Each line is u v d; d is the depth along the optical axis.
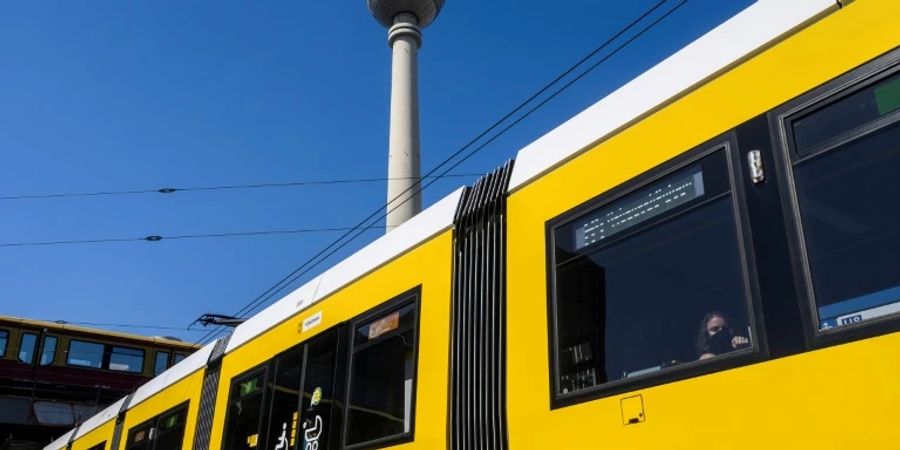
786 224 4.20
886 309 3.66
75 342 35.66
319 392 7.94
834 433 3.69
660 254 4.85
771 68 4.58
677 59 5.28
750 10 4.90
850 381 3.69
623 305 4.99
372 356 7.32
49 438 34.44
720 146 4.70
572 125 6.02
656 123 5.21
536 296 5.70
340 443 7.30
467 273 6.45
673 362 4.57
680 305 4.64
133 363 36.97
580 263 5.43
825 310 3.90
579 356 5.18
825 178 4.10
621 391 4.79
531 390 5.46
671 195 4.91
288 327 9.05
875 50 4.07
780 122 4.41
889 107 3.91
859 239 3.86
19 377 33.62
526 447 5.36
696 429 4.30
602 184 5.46
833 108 4.18
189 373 11.61
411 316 6.94
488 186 6.71
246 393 9.59
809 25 4.47
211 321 15.20
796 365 3.94
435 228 7.05
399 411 6.70
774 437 3.93
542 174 6.07
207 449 10.09
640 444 4.58
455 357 6.25
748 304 4.24
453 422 6.04
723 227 4.52
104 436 14.79
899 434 3.45
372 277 7.73
